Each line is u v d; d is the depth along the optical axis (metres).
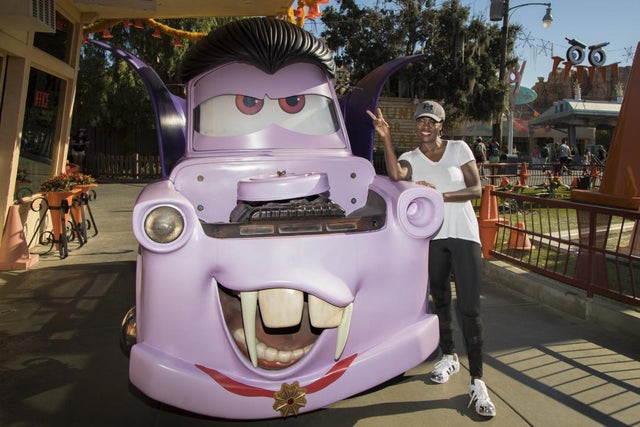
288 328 2.94
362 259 2.78
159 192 2.73
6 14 5.50
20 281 6.33
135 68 4.00
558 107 29.81
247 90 3.72
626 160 6.87
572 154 28.69
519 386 3.68
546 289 5.48
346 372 2.78
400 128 29.12
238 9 8.74
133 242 8.68
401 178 3.29
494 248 6.96
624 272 6.57
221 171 3.28
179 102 4.69
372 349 2.87
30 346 4.41
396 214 2.89
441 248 3.43
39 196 7.82
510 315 5.15
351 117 4.50
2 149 6.71
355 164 3.47
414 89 29.41
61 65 8.15
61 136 8.68
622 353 4.23
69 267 7.00
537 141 42.66
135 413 3.36
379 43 28.58
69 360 4.14
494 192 6.71
